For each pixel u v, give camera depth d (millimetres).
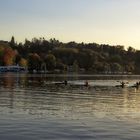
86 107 46406
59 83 113938
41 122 33031
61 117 36375
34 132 28609
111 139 26750
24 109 42219
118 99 61656
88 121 34281
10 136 27078
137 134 28594
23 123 32281
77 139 26516
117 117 37500
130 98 64875
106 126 31781
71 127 30938
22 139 26250
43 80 134000
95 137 27297
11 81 120938
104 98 62656
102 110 43469
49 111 40969
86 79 157625
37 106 45938
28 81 123375
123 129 30500
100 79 164250
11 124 31672
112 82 134000
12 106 45062
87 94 71500
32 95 65000
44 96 63531
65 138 26781
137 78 195875
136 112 42250
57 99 57875
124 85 113125
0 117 35375
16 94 66062
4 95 62906
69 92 76188
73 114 38906
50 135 27672
